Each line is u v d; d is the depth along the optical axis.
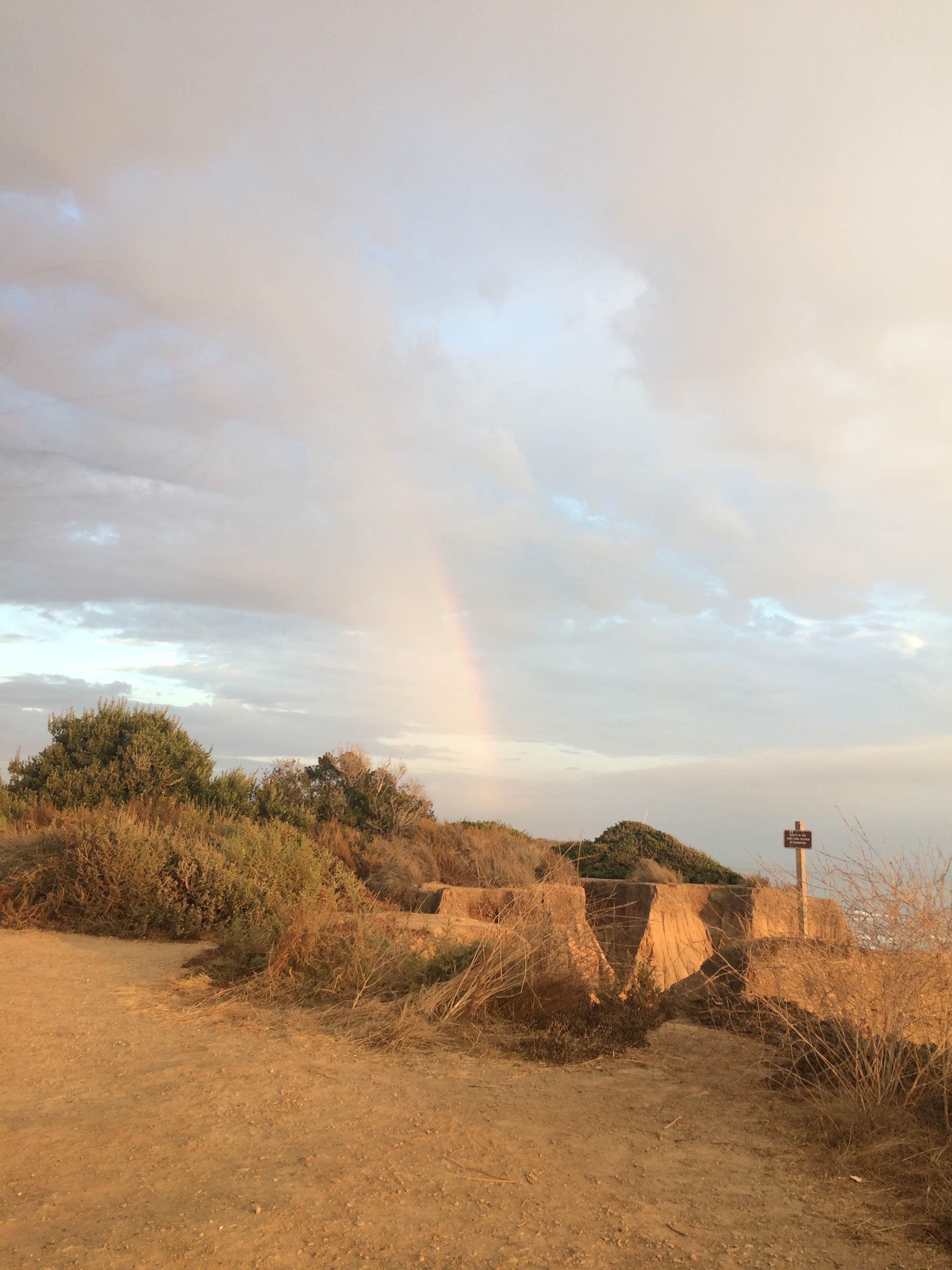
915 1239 3.49
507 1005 7.48
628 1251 3.36
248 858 13.14
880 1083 5.07
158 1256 3.20
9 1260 3.15
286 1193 3.80
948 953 5.54
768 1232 3.54
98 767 20.77
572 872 13.47
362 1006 7.47
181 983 8.32
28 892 11.52
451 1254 3.29
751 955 7.46
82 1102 5.08
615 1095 5.52
